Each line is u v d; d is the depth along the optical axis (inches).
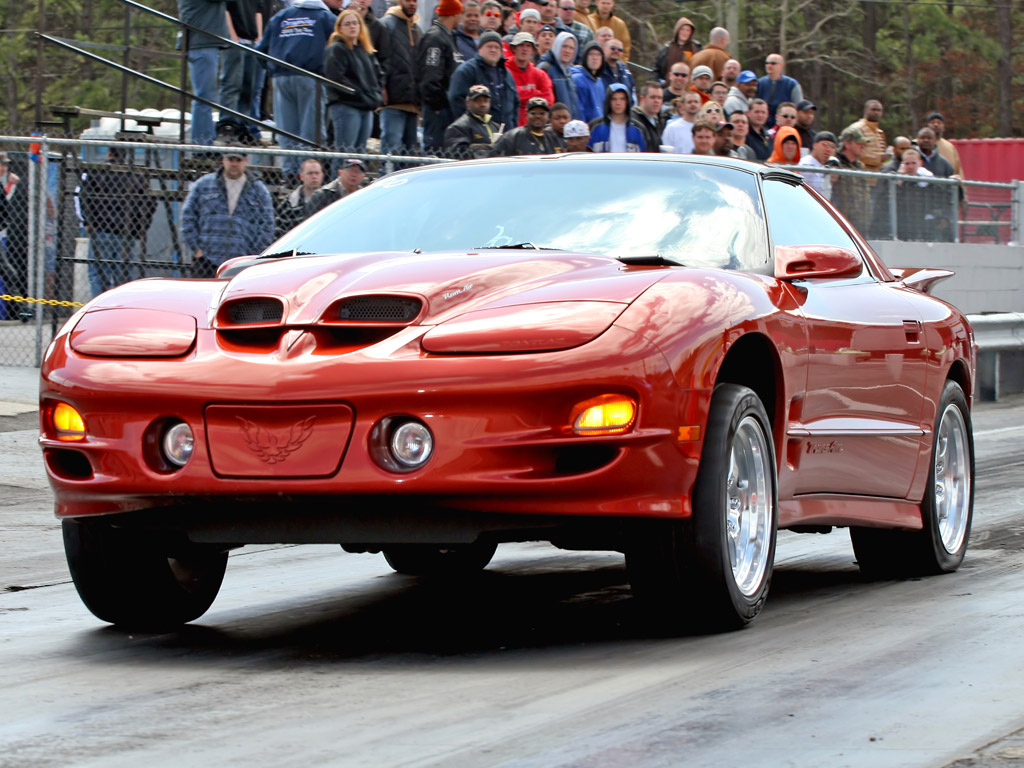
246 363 231.6
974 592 307.3
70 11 1379.2
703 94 887.7
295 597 312.7
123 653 249.6
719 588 243.4
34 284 700.0
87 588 261.7
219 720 196.7
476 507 223.0
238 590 323.0
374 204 308.0
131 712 202.7
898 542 331.0
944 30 2452.0
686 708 199.2
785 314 267.6
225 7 786.2
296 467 225.8
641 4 2176.4
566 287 239.6
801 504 282.4
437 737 185.0
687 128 800.3
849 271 279.4
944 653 237.0
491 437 221.6
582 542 238.5
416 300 234.7
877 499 314.8
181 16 783.1
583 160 310.8
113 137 805.9
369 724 192.5
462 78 724.0
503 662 234.4
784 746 179.3
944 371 343.6
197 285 262.1
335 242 296.2
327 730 189.8
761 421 256.2
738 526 254.5
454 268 245.1
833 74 2428.6
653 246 278.7
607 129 757.9
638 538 241.1
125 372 237.6
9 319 706.8
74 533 258.4
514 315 230.8
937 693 208.4
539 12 860.6
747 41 2311.8
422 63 753.6
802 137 921.5
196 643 258.8
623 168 305.4
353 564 362.3
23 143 676.7
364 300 237.1
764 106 871.7
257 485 226.8
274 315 239.9
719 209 290.4
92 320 253.4
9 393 627.8
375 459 223.8
